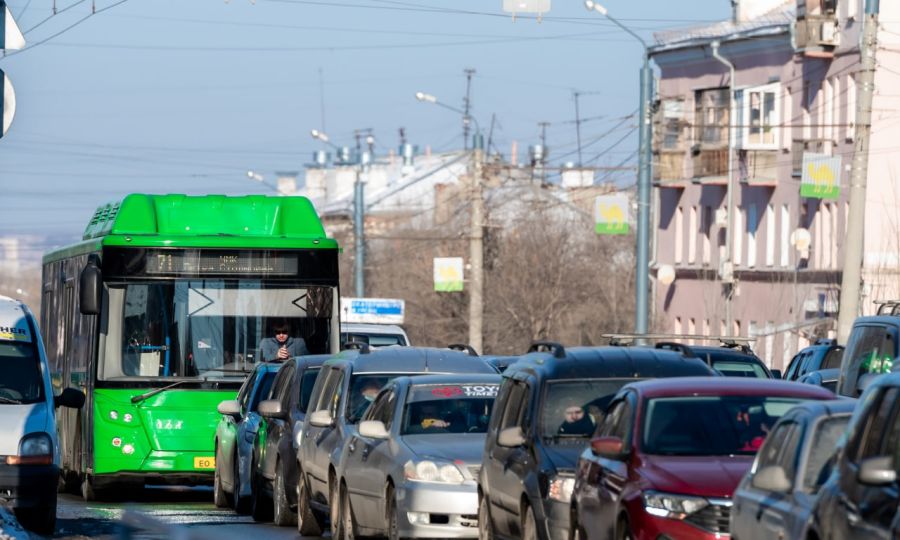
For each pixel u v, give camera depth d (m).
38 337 44.28
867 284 133.38
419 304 199.38
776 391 31.88
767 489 25.83
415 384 42.44
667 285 170.00
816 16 136.75
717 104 155.25
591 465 32.41
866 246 134.12
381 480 40.50
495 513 36.72
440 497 38.56
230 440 55.28
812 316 141.00
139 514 54.28
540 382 36.03
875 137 133.50
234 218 58.25
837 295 136.38
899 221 133.00
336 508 44.59
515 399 37.12
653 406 31.55
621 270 194.38
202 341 56.62
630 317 190.88
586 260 195.50
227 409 54.56
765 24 149.00
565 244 193.88
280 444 50.81
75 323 61.06
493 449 37.44
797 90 143.88
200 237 56.69
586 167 144.00
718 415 31.28
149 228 57.53
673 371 36.16
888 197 133.88
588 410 35.47
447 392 42.38
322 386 48.59
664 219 170.88
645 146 109.50
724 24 157.25
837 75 137.12
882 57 133.25
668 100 163.50
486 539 37.56
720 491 28.64
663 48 161.50
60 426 64.12
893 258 133.50
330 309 57.34
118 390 56.06
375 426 41.31
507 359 65.19
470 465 38.97
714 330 157.88
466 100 153.88
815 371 63.91
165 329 56.41
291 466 49.88
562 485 33.69
